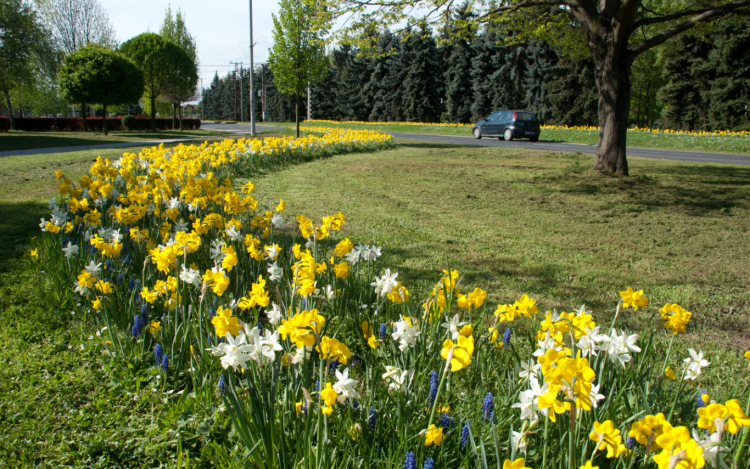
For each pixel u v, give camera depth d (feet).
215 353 6.24
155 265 12.65
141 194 16.46
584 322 6.63
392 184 35.19
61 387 9.02
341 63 203.21
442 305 8.55
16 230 19.25
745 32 107.45
